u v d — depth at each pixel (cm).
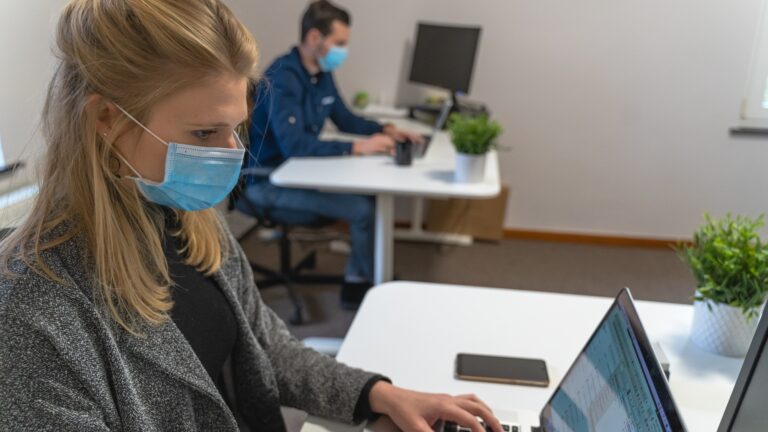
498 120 373
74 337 71
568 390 90
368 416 100
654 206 376
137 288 79
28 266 70
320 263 346
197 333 93
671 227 379
